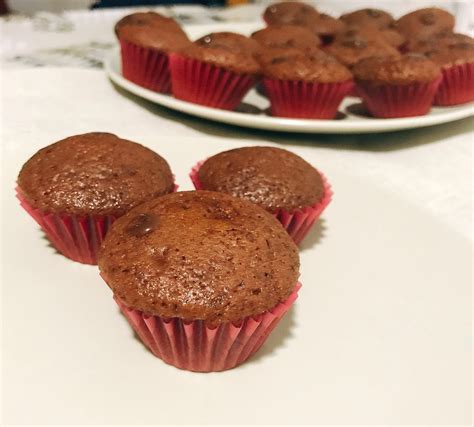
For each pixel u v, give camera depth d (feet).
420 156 1.05
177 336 0.52
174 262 0.52
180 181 0.82
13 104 1.16
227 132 1.11
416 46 1.41
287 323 0.59
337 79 1.11
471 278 0.64
